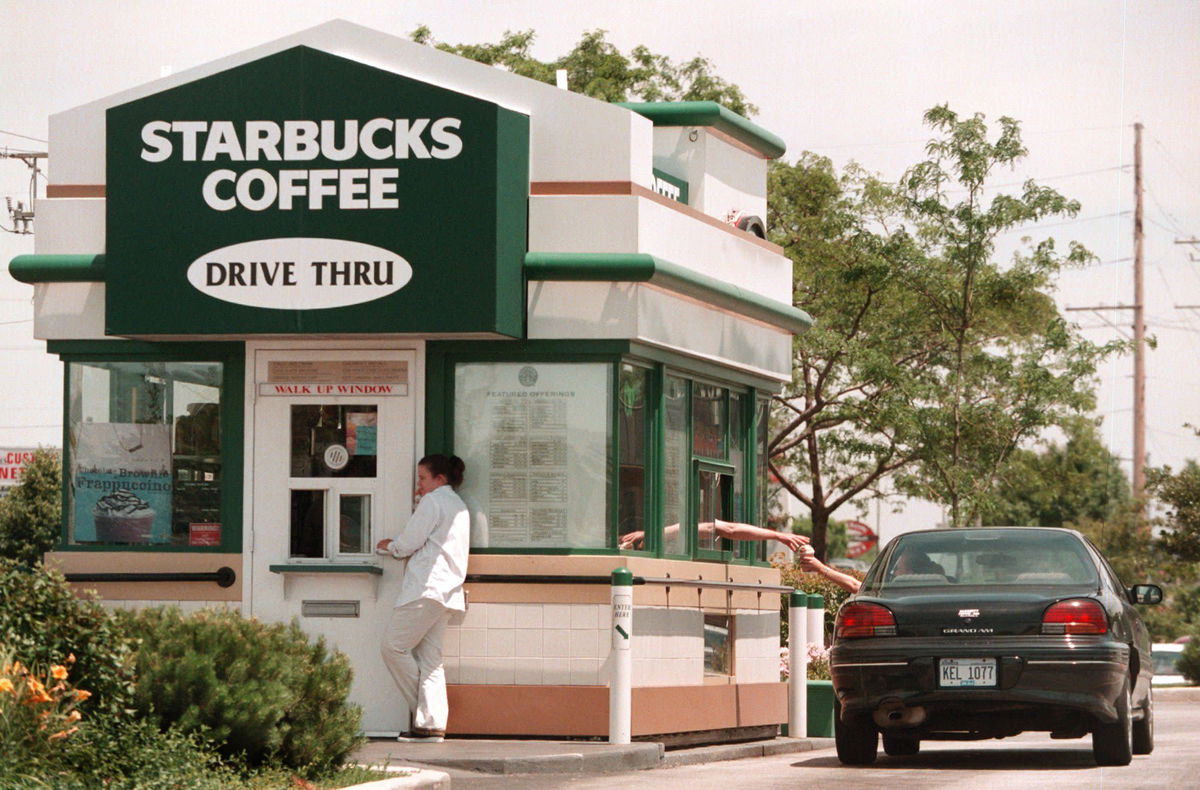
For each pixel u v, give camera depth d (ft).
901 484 119.14
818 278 113.60
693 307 47.09
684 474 47.55
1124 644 41.32
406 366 44.09
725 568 49.44
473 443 44.01
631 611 42.73
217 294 42.88
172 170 43.21
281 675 33.71
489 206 42.27
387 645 42.37
